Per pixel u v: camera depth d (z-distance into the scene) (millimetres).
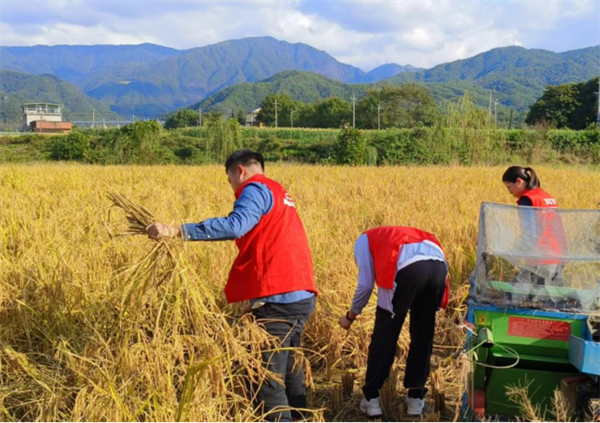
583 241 4102
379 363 4363
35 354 4520
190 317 3773
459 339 5688
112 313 4426
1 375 4152
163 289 3904
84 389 3535
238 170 4090
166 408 3453
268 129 74000
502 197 14391
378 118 113000
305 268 3994
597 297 3740
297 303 3932
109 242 6316
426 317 4320
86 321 4438
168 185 16203
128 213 3787
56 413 3633
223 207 11148
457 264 7137
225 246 6645
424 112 117438
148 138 46281
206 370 3586
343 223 9703
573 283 3848
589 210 4145
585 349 3432
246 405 3805
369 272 4359
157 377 3592
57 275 5199
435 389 4637
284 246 3912
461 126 40688
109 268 5598
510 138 45719
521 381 3932
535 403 3957
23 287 5113
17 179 15688
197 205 10570
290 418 3945
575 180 19484
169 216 9016
